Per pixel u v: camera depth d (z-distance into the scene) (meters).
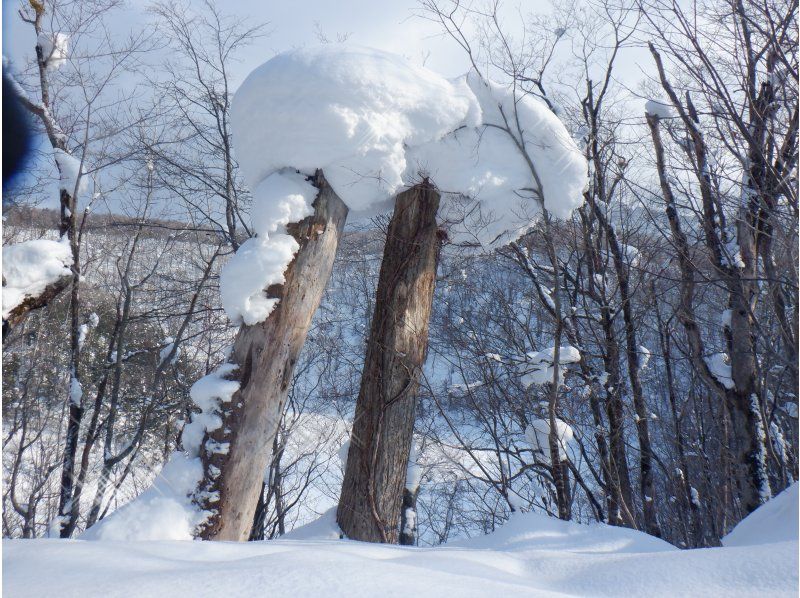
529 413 11.38
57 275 5.46
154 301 12.01
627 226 9.90
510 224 6.73
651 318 11.86
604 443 9.42
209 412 5.34
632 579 2.81
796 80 6.27
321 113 5.54
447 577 2.55
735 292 7.27
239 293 5.42
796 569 2.54
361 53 5.90
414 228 6.65
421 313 6.66
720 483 10.84
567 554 3.51
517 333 11.51
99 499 9.49
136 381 11.95
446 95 6.10
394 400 6.41
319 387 11.99
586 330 10.57
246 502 5.27
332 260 5.91
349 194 5.82
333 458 12.71
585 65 9.55
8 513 10.26
